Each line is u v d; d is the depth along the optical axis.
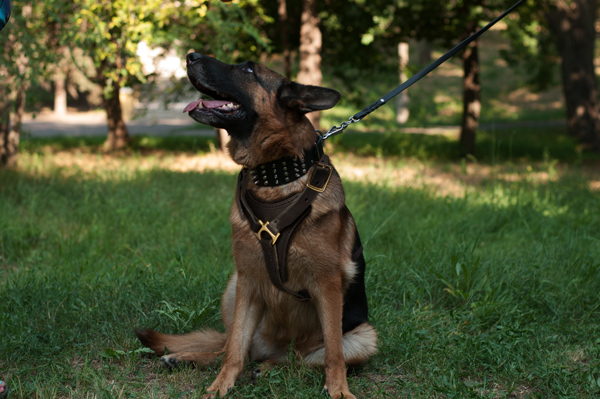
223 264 5.15
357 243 3.37
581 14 19.03
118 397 2.91
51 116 35.84
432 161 15.02
